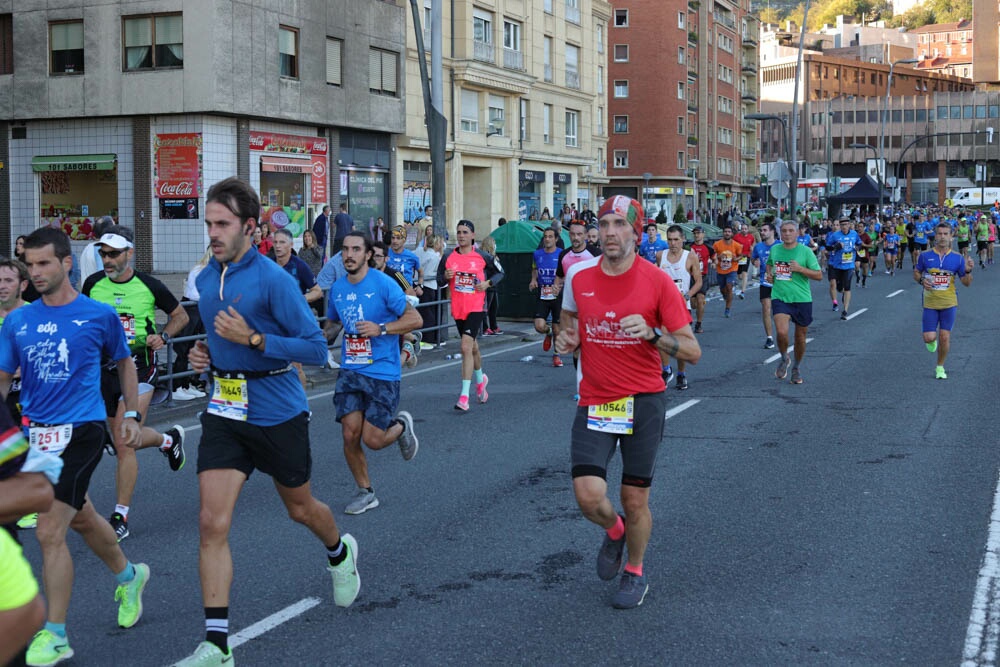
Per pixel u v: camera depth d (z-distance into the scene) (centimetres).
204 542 432
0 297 643
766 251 2234
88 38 2969
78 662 459
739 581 561
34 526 696
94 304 500
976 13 15300
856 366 1470
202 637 490
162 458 924
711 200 8319
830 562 592
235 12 2922
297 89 3164
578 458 496
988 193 10581
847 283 2195
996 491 751
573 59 5231
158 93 2909
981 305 2428
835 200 5034
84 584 572
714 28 8144
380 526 681
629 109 7225
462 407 1138
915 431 985
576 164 5253
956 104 13338
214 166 2952
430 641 478
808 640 476
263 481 816
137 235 2986
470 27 4116
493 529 671
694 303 1977
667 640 477
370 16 3497
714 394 1235
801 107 13838
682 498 743
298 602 534
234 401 454
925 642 473
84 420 488
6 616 242
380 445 716
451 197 4162
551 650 466
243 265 458
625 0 7144
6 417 263
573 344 508
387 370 720
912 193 13625
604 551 531
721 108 8494
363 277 715
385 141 3688
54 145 3070
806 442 941
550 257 1453
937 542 628
